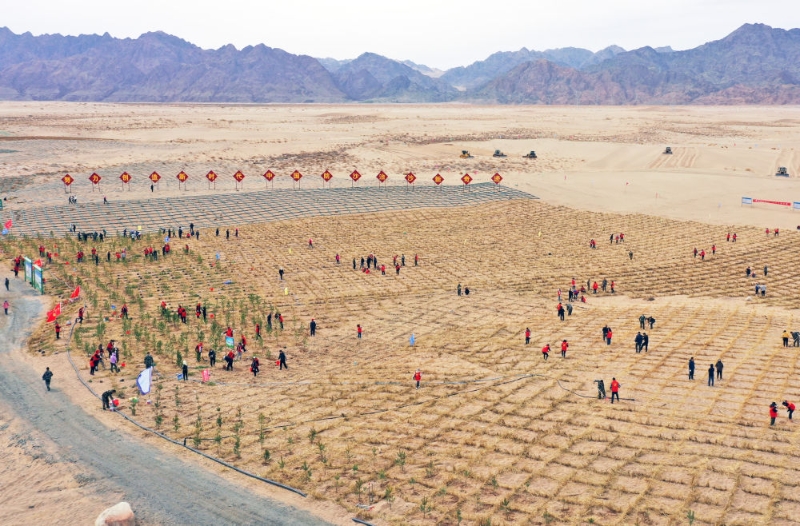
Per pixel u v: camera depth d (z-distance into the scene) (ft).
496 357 180.34
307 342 199.00
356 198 400.47
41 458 122.11
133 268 273.75
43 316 215.92
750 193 417.90
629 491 107.86
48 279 256.93
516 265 291.17
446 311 231.71
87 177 433.07
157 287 251.19
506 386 156.56
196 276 266.98
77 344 185.88
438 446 125.90
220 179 447.01
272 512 104.58
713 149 618.85
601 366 168.76
